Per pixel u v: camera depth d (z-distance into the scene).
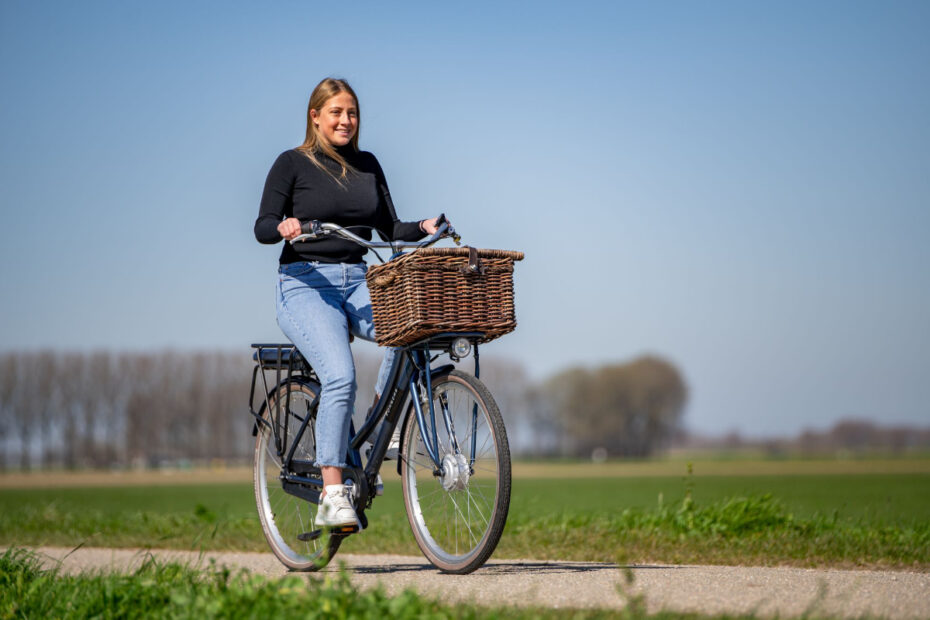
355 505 10.12
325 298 10.45
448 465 9.59
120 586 7.94
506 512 9.20
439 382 9.84
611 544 13.69
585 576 9.20
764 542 13.36
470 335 9.31
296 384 11.27
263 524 11.77
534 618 6.68
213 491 83.06
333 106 10.64
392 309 9.39
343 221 10.59
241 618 6.71
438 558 9.87
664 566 10.59
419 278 9.03
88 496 70.38
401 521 18.94
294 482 11.17
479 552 9.34
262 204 10.52
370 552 13.98
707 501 17.12
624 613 6.78
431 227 10.45
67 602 7.95
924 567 11.36
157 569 8.79
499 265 9.27
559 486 80.12
